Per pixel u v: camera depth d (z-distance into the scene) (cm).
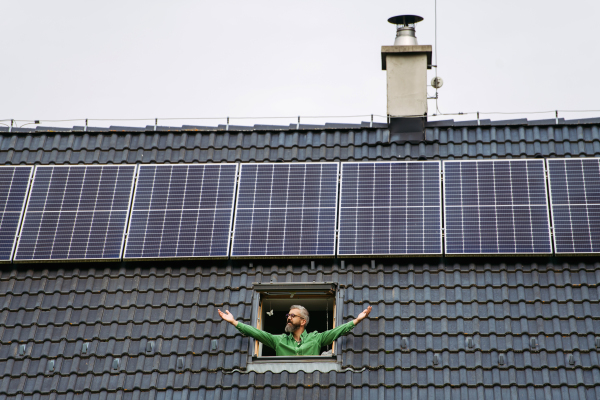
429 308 1664
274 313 1812
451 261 1738
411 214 1791
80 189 1891
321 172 1870
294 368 1591
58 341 1667
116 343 1656
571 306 1639
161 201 1858
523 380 1545
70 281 1770
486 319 1641
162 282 1755
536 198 1788
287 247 1766
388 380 1563
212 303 1706
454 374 1562
